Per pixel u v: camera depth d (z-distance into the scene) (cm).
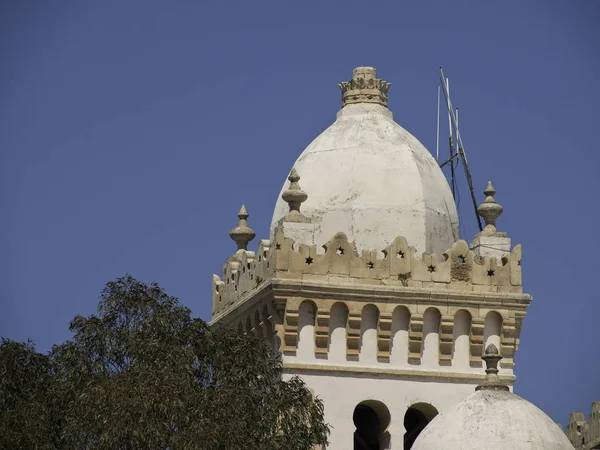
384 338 7194
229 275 7675
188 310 6700
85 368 6575
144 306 6662
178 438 6281
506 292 7281
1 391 6581
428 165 7494
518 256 7319
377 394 7175
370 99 7631
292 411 6656
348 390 7156
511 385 7256
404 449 7244
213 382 6619
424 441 6406
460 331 7269
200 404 6384
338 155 7456
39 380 6650
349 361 7175
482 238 7350
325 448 7100
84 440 6372
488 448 6300
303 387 6800
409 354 7219
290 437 6581
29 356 6681
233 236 7794
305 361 7144
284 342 7131
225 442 6294
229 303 7612
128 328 6638
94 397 6341
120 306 6662
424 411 7244
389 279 7219
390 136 7519
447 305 7238
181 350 6544
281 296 7119
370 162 7419
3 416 6494
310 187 7406
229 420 6369
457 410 6456
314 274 7175
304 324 7156
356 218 7331
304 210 7356
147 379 6350
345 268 7194
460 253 7288
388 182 7394
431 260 7262
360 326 7188
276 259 7156
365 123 7550
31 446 6431
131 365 6538
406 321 7225
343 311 7188
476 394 6506
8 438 6419
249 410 6494
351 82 7662
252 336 6750
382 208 7356
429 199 7406
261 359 6738
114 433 6259
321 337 7144
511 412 6391
